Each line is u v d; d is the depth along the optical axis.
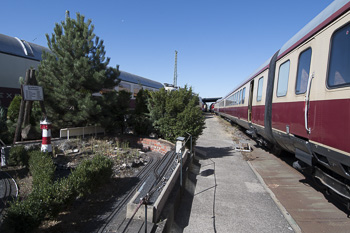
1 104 8.71
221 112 25.47
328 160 3.38
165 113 7.12
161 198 2.95
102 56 7.38
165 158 5.34
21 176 4.28
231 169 6.11
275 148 7.52
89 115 6.69
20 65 9.36
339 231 3.12
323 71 3.58
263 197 4.31
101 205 3.32
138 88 18.47
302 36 4.55
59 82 6.85
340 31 3.25
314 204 3.98
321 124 3.50
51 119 6.98
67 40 6.77
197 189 4.64
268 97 6.66
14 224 2.21
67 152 5.52
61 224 2.79
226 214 3.61
